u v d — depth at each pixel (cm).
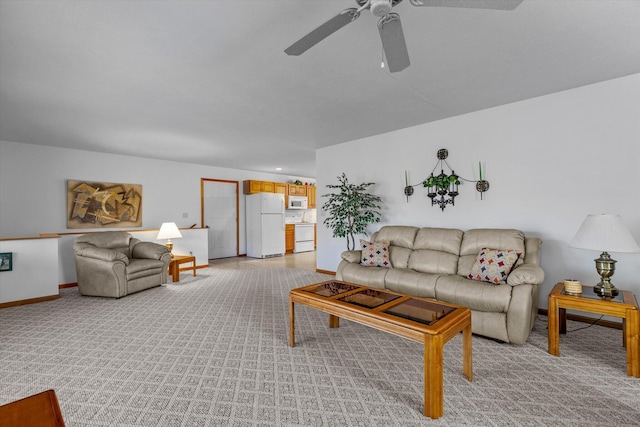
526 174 334
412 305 210
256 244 766
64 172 514
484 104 346
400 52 176
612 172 287
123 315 321
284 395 180
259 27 196
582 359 222
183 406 170
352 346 246
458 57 241
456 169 385
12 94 296
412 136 426
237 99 317
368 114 372
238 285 458
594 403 171
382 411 165
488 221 361
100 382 193
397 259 373
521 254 291
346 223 488
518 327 241
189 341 255
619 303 206
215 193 739
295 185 888
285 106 339
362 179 486
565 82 290
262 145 521
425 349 164
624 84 280
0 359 224
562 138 312
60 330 279
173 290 428
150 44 213
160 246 464
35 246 372
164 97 308
